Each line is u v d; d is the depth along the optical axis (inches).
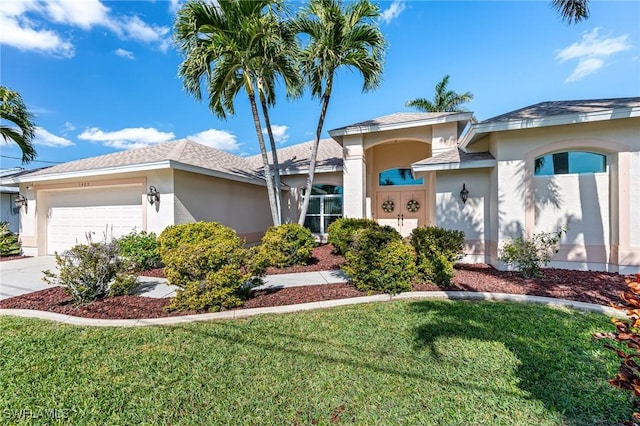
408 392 118.0
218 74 386.3
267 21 358.9
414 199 619.8
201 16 356.8
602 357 142.3
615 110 283.1
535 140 326.6
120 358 145.1
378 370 133.6
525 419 103.0
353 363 139.7
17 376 129.4
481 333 169.6
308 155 716.7
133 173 418.6
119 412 107.7
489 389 119.3
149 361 142.1
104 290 245.4
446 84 1084.5
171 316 203.3
